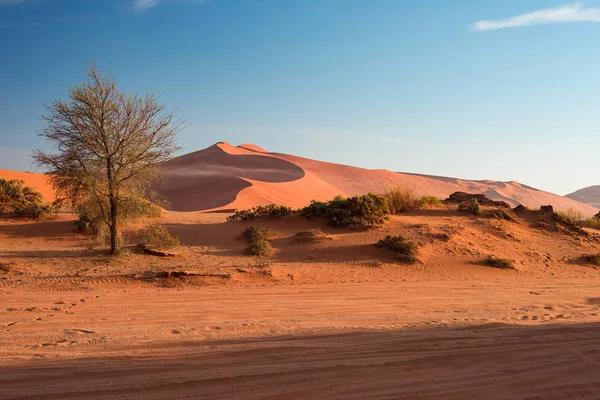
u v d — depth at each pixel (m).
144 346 7.74
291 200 74.88
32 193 29.20
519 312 12.15
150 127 19.53
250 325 9.81
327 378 5.57
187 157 112.88
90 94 18.53
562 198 143.38
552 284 17.61
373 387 5.30
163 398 4.88
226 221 27.47
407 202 29.98
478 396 5.11
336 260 19.52
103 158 18.91
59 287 13.97
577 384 5.50
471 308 12.67
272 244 21.64
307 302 12.86
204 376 5.56
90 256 18.70
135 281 15.02
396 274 18.14
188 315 10.91
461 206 29.72
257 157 107.50
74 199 19.23
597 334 8.34
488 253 21.77
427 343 7.60
